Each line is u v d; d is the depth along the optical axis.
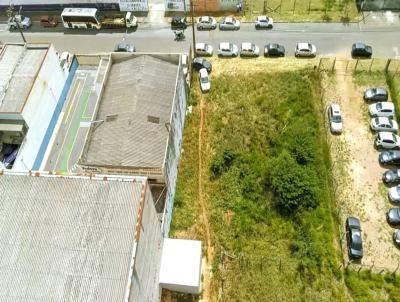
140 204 36.97
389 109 59.50
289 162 52.81
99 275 34.25
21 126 53.12
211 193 54.22
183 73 59.31
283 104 61.50
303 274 47.38
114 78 57.66
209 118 61.41
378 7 73.50
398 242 49.44
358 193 53.97
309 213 51.16
